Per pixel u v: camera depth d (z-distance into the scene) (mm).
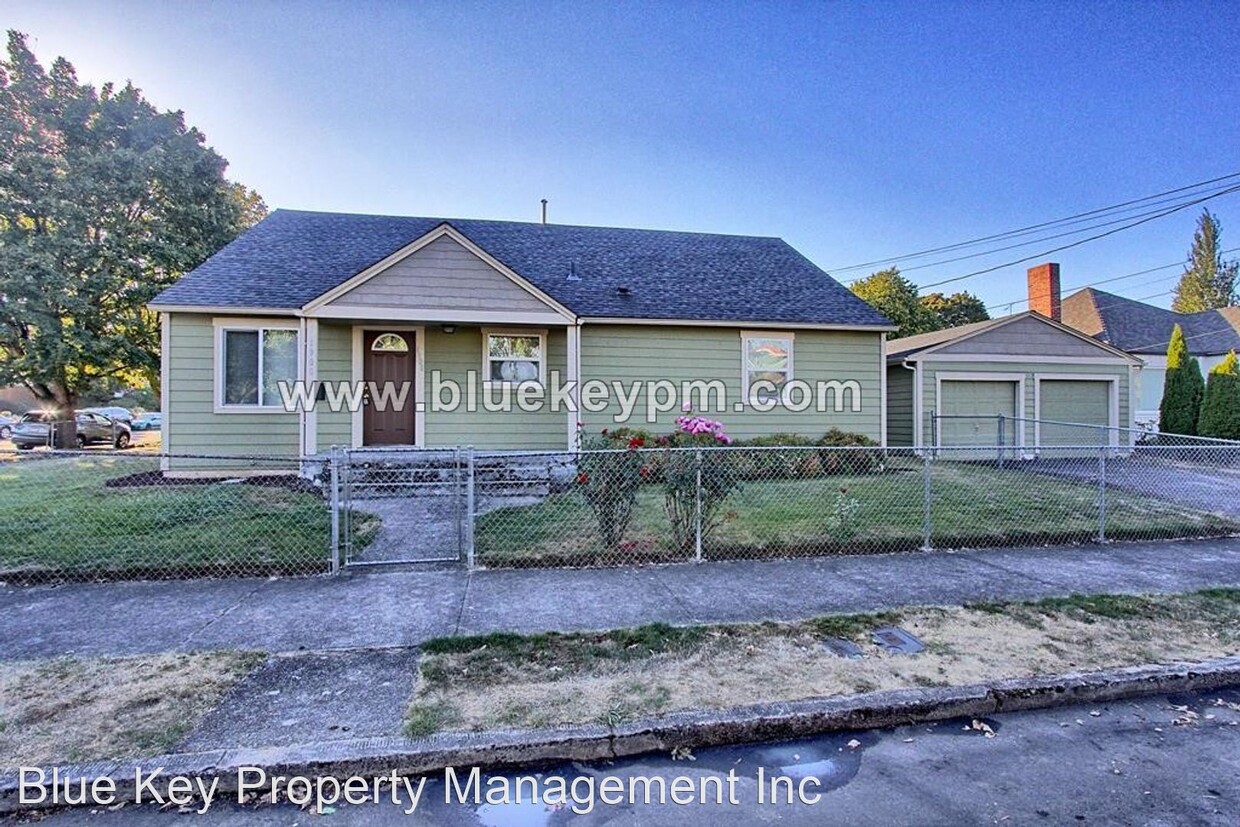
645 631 4004
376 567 5543
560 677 3350
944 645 3807
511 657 3615
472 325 11391
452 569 5492
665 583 5113
